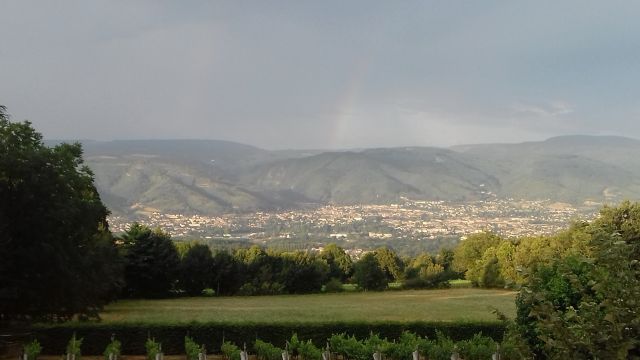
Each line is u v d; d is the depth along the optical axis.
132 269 83.50
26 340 34.97
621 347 7.02
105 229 62.50
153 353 29.20
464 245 116.12
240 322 35.81
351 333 35.88
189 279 88.38
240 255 105.69
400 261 117.56
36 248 32.94
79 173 38.03
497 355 24.38
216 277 90.94
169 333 35.12
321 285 98.50
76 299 36.44
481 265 103.25
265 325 35.41
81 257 36.09
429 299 83.75
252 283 94.38
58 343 35.16
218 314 60.03
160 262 85.00
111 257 44.38
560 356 7.40
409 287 103.44
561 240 75.00
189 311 64.00
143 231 86.06
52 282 34.31
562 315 7.74
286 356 27.06
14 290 33.22
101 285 40.56
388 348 27.75
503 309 65.06
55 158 35.28
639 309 7.18
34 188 33.22
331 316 56.91
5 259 32.75
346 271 117.50
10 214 33.09
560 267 8.42
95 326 35.28
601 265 7.65
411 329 36.25
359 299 85.31
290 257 105.38
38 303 35.81
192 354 29.20
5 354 32.78
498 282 98.56
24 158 33.22
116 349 29.84
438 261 126.62
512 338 8.76
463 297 86.69
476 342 30.61
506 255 96.31
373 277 100.81
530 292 7.98
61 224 34.31
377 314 59.06
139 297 85.62
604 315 7.34
